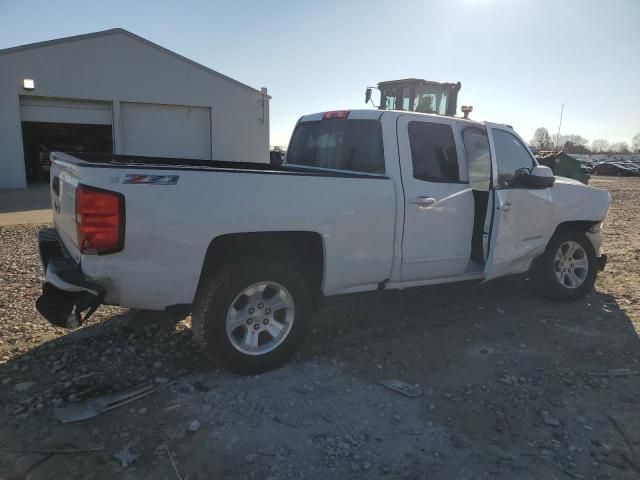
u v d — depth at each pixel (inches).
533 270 219.6
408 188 169.8
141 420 123.8
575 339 181.8
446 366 158.7
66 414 124.2
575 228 228.7
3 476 103.0
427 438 119.8
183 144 920.9
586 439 120.3
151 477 104.0
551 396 140.2
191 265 134.0
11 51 748.0
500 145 201.6
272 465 108.7
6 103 756.0
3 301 207.5
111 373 147.2
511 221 192.5
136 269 128.6
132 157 216.8
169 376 146.4
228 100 940.0
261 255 151.8
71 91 800.3
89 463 107.7
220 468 107.3
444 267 183.0
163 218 128.8
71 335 173.8
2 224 420.8
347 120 189.2
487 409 133.0
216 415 127.0
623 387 145.9
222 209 135.6
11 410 126.4
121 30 821.2
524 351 171.0
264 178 141.5
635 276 268.2
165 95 880.3
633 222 492.4
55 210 174.6
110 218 123.4
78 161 139.9
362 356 164.7
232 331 144.7
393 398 138.0
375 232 162.2
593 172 2044.8
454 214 181.5
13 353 158.7
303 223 147.0
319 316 199.3
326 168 195.2
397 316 202.4
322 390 141.4
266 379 146.9
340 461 110.7
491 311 210.5
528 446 117.4
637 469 109.8
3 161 765.9
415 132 177.5
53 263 137.6
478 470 108.7
